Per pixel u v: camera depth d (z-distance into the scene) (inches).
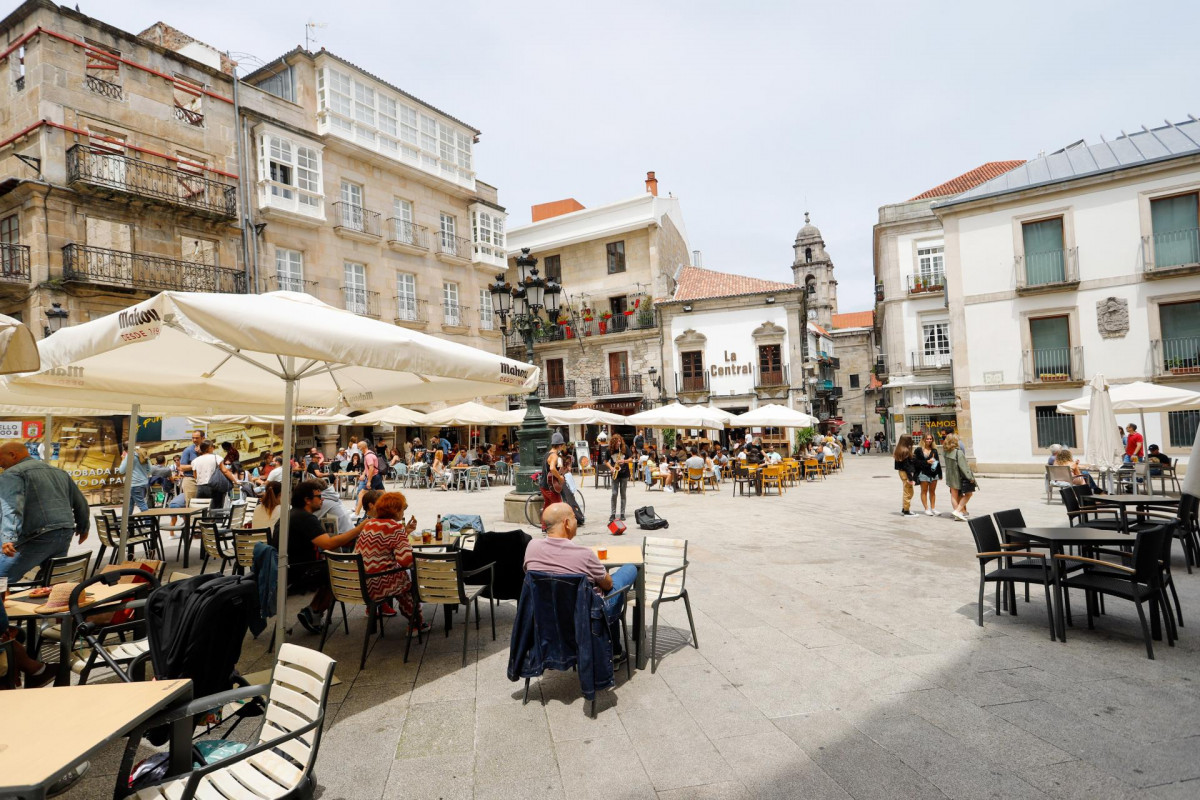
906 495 473.1
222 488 445.1
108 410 303.1
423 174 1071.6
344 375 252.1
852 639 197.3
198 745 110.8
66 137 666.2
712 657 185.3
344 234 942.4
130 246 727.7
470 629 221.0
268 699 106.4
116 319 140.7
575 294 1403.8
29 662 150.1
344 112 957.2
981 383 829.8
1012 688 157.1
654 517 425.7
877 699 153.6
